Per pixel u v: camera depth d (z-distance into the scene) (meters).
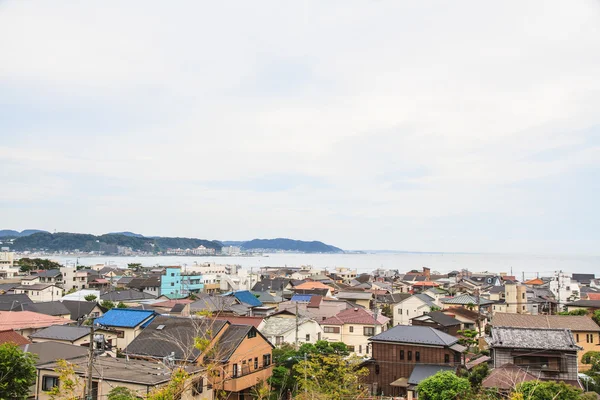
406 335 46.56
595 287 126.06
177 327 41.19
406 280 151.75
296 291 106.69
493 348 38.84
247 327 40.44
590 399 28.62
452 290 114.94
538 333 39.19
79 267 169.88
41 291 92.94
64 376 19.61
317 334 60.69
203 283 135.12
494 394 31.83
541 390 28.25
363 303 90.31
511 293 87.62
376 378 46.31
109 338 51.00
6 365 27.25
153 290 122.00
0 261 144.25
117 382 29.59
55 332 49.00
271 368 42.72
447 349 44.22
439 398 32.75
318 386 32.97
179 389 19.34
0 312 57.56
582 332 54.22
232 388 37.00
